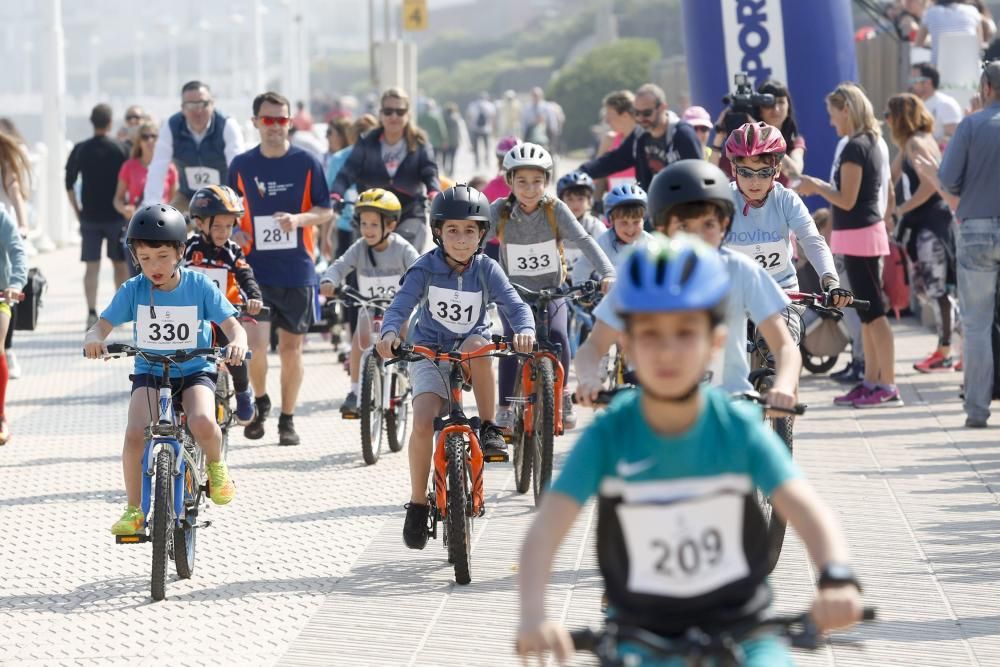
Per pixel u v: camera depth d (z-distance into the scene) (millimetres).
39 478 26828
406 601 19000
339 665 16609
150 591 19641
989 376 29078
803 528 9680
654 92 33719
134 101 96688
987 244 28266
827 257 20812
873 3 55531
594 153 90875
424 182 35812
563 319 26750
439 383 20328
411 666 16531
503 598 19047
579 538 21781
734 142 20688
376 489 25609
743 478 10016
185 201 34344
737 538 10023
